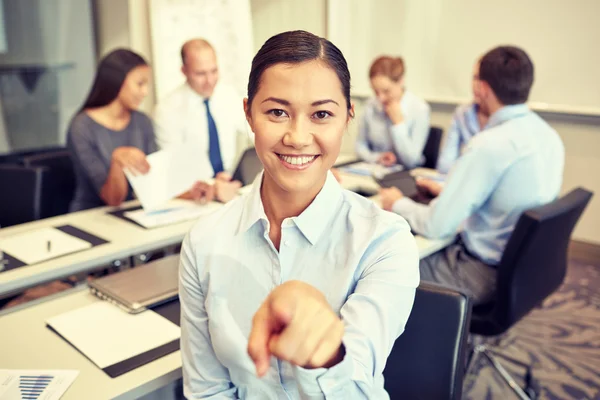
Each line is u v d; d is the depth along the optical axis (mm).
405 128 3023
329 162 817
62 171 2555
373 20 3961
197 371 1011
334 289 910
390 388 1194
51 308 1416
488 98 1916
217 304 961
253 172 2504
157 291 1418
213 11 3422
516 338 2463
